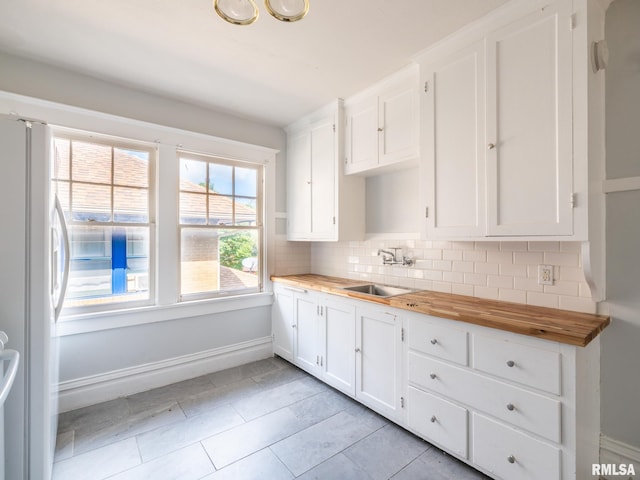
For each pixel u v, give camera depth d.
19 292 1.30
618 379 1.55
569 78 1.40
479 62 1.71
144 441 1.88
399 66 2.16
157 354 2.59
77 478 1.59
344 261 3.11
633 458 1.51
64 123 2.18
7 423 1.27
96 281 2.36
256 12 1.11
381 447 1.83
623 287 1.54
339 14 1.64
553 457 1.32
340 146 2.71
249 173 3.17
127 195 2.48
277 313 3.18
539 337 1.34
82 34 1.81
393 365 1.99
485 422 1.53
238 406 2.28
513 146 1.58
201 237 2.85
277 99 2.69
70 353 2.23
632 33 1.51
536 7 1.49
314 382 2.66
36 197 1.34
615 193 1.56
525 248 1.85
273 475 1.62
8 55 2.02
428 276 2.37
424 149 1.99
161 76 2.30
